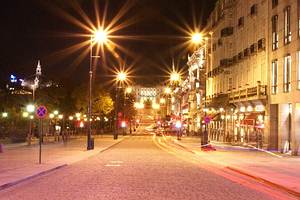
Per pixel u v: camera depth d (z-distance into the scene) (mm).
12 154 37375
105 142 66438
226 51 67062
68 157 34844
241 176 24234
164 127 152000
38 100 69188
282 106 43938
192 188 18047
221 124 71438
